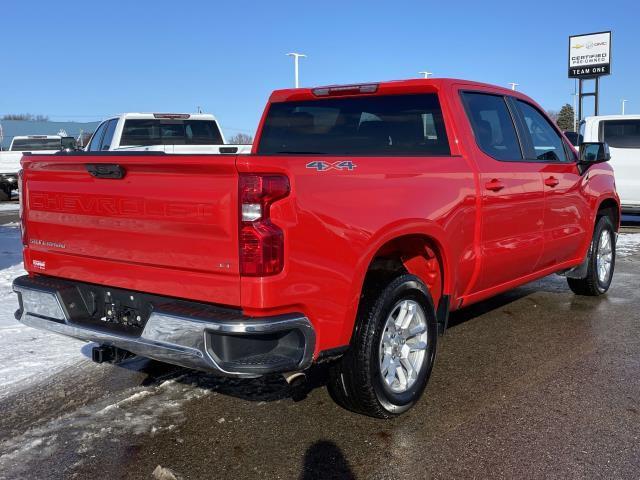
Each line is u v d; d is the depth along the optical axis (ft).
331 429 12.19
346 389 12.06
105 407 13.25
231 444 11.66
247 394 13.88
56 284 12.71
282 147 17.51
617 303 21.71
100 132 39.91
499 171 15.47
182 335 10.28
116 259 11.59
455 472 10.58
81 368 15.52
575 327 18.83
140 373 15.21
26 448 11.55
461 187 14.05
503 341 17.53
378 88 15.78
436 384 14.39
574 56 103.40
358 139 16.24
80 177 11.95
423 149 15.21
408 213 12.38
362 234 11.32
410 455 11.17
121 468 10.87
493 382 14.48
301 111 17.19
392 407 12.35
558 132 19.58
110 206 11.47
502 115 16.85
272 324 9.98
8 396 13.82
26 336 18.01
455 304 14.87
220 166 9.86
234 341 10.12
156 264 10.96
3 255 32.94
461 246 14.15
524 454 11.12
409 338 13.05
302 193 10.32
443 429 12.14
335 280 10.89
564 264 20.01
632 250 33.76
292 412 12.94
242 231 9.85
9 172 75.31
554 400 13.41
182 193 10.41
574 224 19.60
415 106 15.40
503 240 15.78
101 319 12.26
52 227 12.73
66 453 11.37
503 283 16.78
